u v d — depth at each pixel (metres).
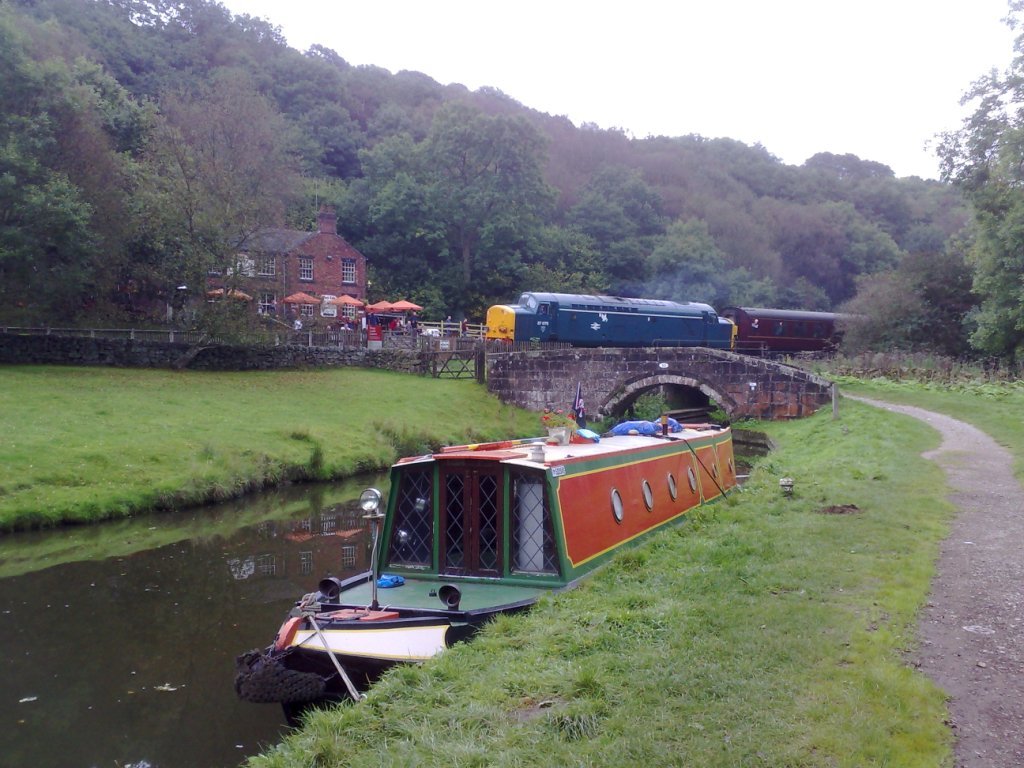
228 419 26.08
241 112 37.66
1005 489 14.92
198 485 20.33
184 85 72.38
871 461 19.19
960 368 36.91
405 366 40.72
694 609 8.16
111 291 39.84
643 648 7.22
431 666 7.38
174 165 35.84
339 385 34.56
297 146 72.25
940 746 5.30
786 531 11.52
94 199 34.19
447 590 8.57
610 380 38.69
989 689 6.24
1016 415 25.72
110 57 72.88
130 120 44.75
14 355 29.05
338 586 9.04
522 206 70.75
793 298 85.75
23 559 15.33
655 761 5.22
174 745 8.40
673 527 12.70
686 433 16.34
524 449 11.23
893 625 7.54
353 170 81.50
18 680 9.95
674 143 123.44
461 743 5.78
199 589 13.70
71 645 11.11
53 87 32.75
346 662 8.01
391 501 10.29
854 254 95.56
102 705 9.29
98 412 24.17
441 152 69.56
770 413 35.72
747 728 5.60
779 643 7.11
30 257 28.88
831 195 112.69
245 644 11.23
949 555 10.23
